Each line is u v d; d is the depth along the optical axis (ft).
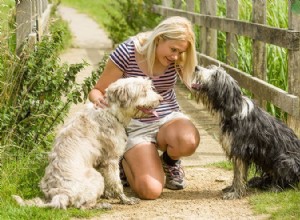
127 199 25.88
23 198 26.09
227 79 25.64
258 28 36.63
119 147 25.40
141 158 26.78
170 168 27.86
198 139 27.20
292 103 32.42
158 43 26.25
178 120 27.25
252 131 25.76
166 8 59.31
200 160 32.86
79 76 52.26
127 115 25.09
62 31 32.32
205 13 48.32
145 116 25.09
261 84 36.37
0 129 29.35
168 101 27.66
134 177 26.89
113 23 69.72
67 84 30.78
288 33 32.71
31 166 28.66
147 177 26.48
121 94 24.67
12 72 30.14
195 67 26.23
